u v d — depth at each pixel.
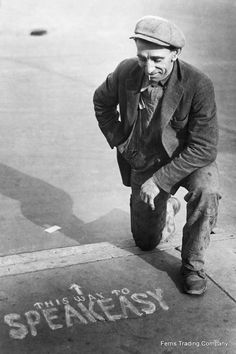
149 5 14.50
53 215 5.32
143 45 3.41
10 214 5.31
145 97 3.71
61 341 3.46
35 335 3.50
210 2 14.84
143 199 3.82
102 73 9.59
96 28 12.58
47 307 3.75
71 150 6.71
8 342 3.44
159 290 3.94
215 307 3.78
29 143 6.87
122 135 4.03
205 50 10.82
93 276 4.08
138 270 4.16
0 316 3.65
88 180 6.01
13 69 9.77
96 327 3.58
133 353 3.38
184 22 12.84
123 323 3.62
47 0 15.09
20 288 3.93
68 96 8.48
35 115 7.74
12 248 4.76
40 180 5.98
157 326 3.60
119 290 3.93
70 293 3.89
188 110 3.62
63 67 9.91
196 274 3.90
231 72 9.56
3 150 6.66
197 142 3.67
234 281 4.04
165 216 4.31
